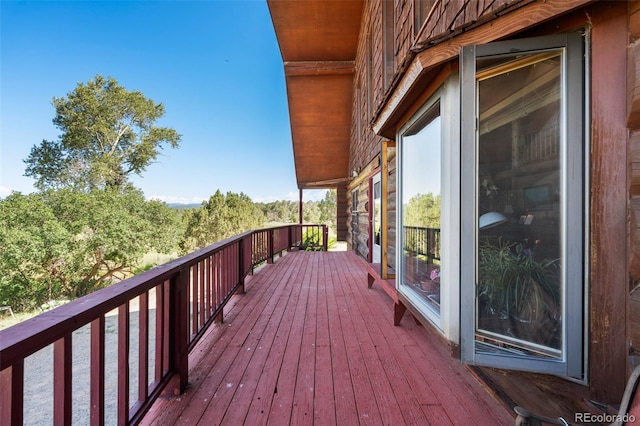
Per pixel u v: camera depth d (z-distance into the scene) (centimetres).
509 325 154
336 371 216
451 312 179
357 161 789
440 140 199
